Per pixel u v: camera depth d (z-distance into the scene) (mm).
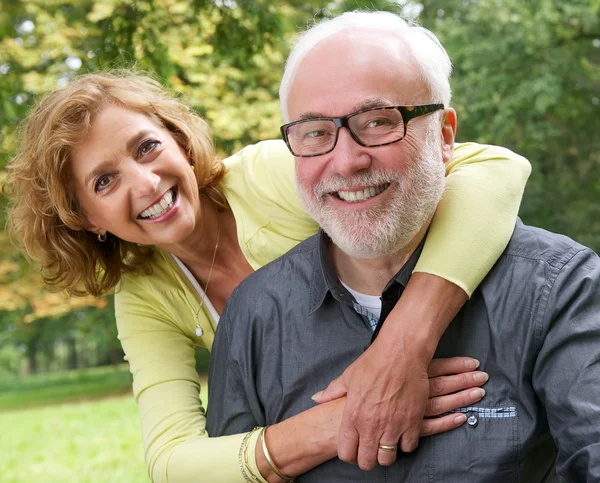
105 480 6875
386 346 1719
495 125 10703
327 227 1781
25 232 2451
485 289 1796
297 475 1879
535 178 11594
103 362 33406
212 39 5449
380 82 1688
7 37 6805
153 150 2285
